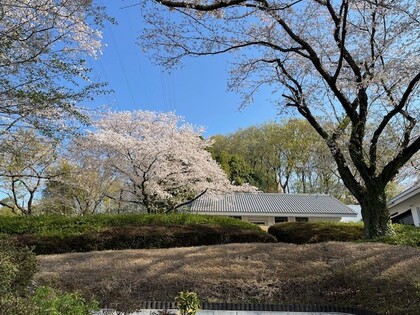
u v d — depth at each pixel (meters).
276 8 6.08
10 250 3.83
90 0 5.20
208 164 12.11
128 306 4.18
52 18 5.16
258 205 18.22
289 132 25.14
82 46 6.03
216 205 17.11
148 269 5.48
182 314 3.80
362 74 7.46
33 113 5.19
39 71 4.91
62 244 7.14
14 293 2.96
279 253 6.01
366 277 4.91
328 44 7.97
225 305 4.70
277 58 8.13
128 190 12.66
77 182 12.11
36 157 8.70
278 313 4.60
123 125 11.55
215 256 5.93
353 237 8.12
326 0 6.82
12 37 4.69
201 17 6.42
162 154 10.93
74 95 5.34
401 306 4.28
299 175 26.89
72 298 3.01
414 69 6.74
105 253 6.43
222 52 7.18
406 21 6.61
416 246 6.31
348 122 8.02
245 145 27.89
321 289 5.00
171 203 12.00
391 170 7.22
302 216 17.44
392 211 15.35
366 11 7.35
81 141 8.41
